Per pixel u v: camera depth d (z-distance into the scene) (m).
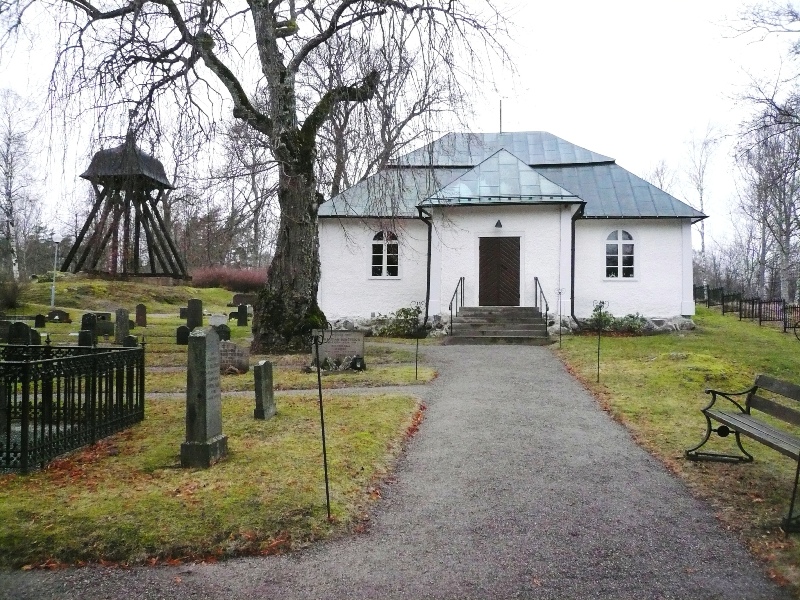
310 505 5.62
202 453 6.69
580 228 22.02
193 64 13.55
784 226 42.06
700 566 4.66
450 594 4.30
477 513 5.72
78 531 5.13
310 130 16.22
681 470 6.83
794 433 8.85
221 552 4.94
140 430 8.40
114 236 38.00
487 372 13.28
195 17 13.55
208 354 6.88
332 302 23.09
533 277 20.80
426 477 6.73
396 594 4.32
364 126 14.11
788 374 13.19
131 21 13.05
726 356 15.08
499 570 4.63
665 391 10.95
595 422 9.07
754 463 7.04
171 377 13.37
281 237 16.52
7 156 41.12
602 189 23.17
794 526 5.19
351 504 5.76
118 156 14.08
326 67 14.41
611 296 21.77
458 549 4.99
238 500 5.67
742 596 4.24
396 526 5.45
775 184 17.05
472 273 20.97
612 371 12.88
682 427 8.59
